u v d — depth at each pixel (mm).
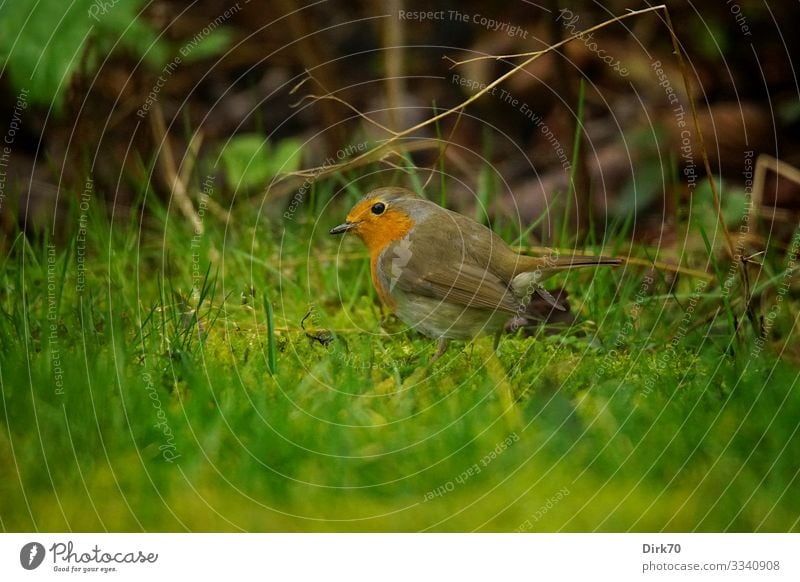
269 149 13398
